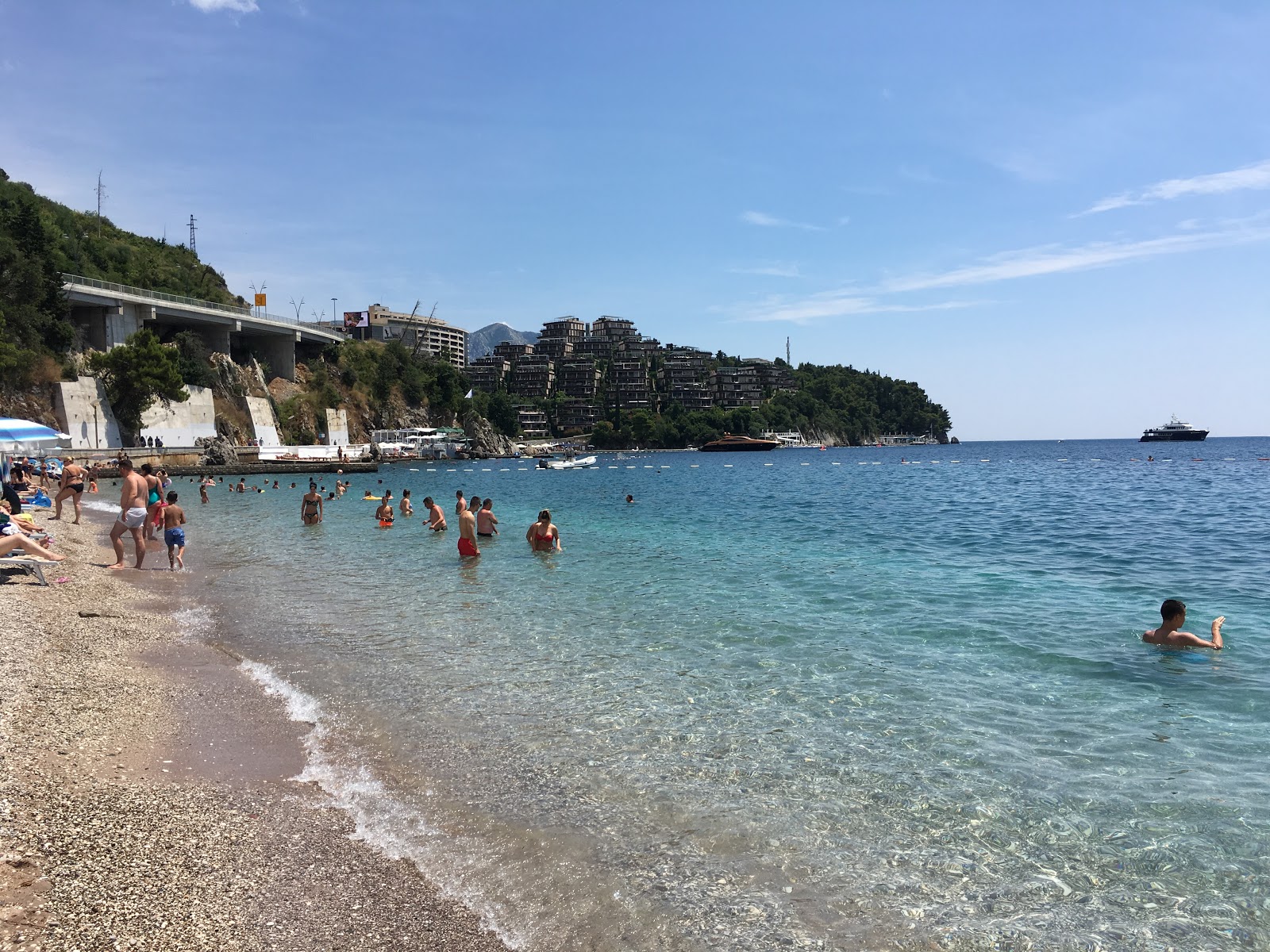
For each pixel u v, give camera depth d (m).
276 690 10.22
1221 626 13.41
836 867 5.91
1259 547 24.00
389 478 84.50
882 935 5.06
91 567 19.64
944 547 24.95
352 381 145.00
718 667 11.28
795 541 26.78
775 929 5.12
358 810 6.81
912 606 15.48
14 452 49.31
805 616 14.59
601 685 10.48
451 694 10.08
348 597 16.70
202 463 92.56
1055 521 33.38
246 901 5.25
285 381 127.19
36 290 77.25
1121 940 5.00
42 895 5.03
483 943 4.94
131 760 7.66
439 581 18.69
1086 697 9.78
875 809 6.85
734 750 8.20
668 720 9.12
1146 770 7.56
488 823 6.61
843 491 58.22
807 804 6.94
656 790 7.25
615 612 15.05
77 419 78.06
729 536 28.38
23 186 108.06
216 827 6.29
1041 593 16.86
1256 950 4.88
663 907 5.38
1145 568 20.25
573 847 6.20
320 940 4.89
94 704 9.15
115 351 84.38
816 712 9.34
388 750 8.21
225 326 113.31
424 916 5.22
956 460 145.38
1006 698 9.77
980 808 6.84
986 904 5.43
